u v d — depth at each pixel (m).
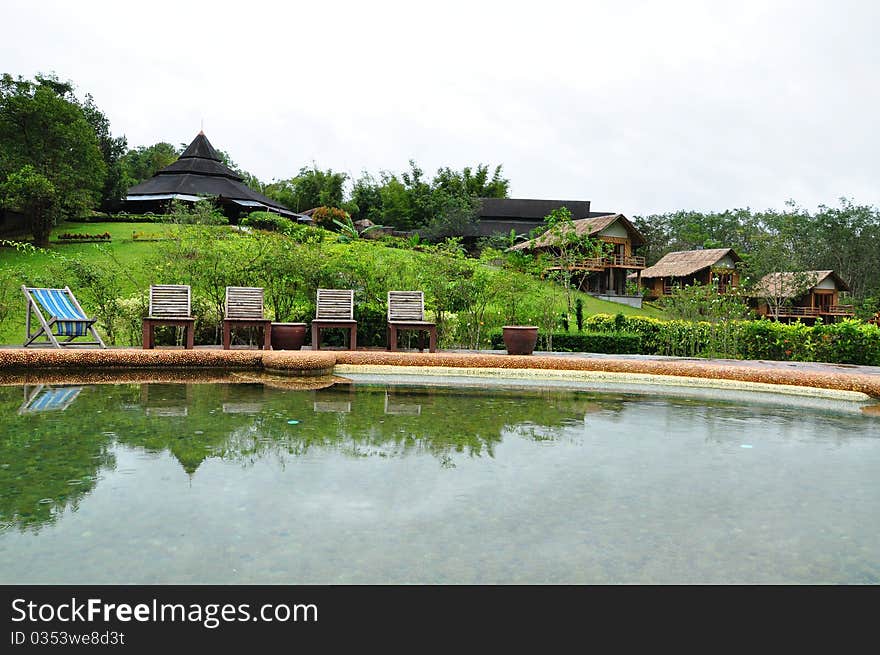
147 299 9.67
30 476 2.67
